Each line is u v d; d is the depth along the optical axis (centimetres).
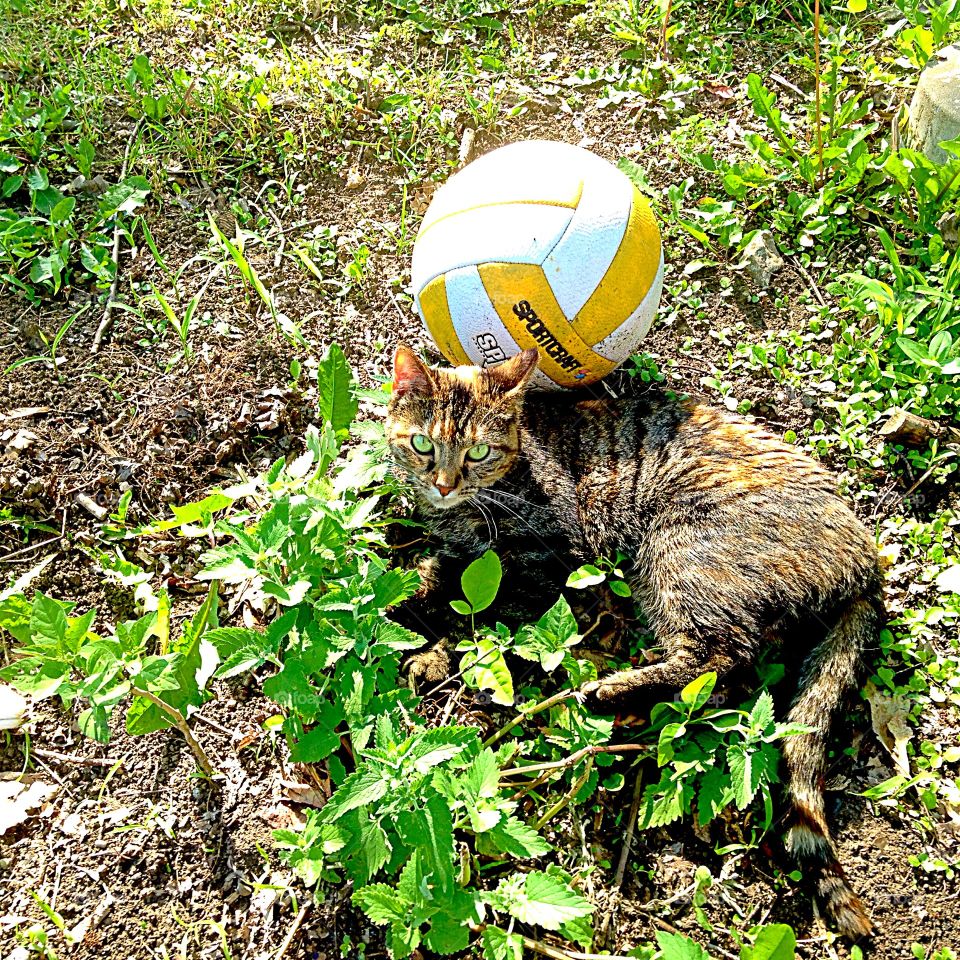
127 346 93
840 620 77
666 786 70
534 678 78
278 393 90
